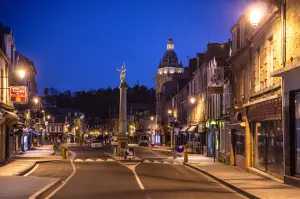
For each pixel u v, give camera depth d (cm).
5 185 1795
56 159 3978
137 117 12700
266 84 2339
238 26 3150
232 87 3291
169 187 1886
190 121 5956
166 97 9181
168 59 12238
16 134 4784
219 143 3812
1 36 3591
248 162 2633
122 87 4575
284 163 1956
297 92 1861
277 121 2122
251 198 1577
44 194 1599
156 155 5028
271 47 2283
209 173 2497
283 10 1977
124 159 3947
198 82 5312
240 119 2820
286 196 1531
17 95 3409
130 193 1662
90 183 2033
